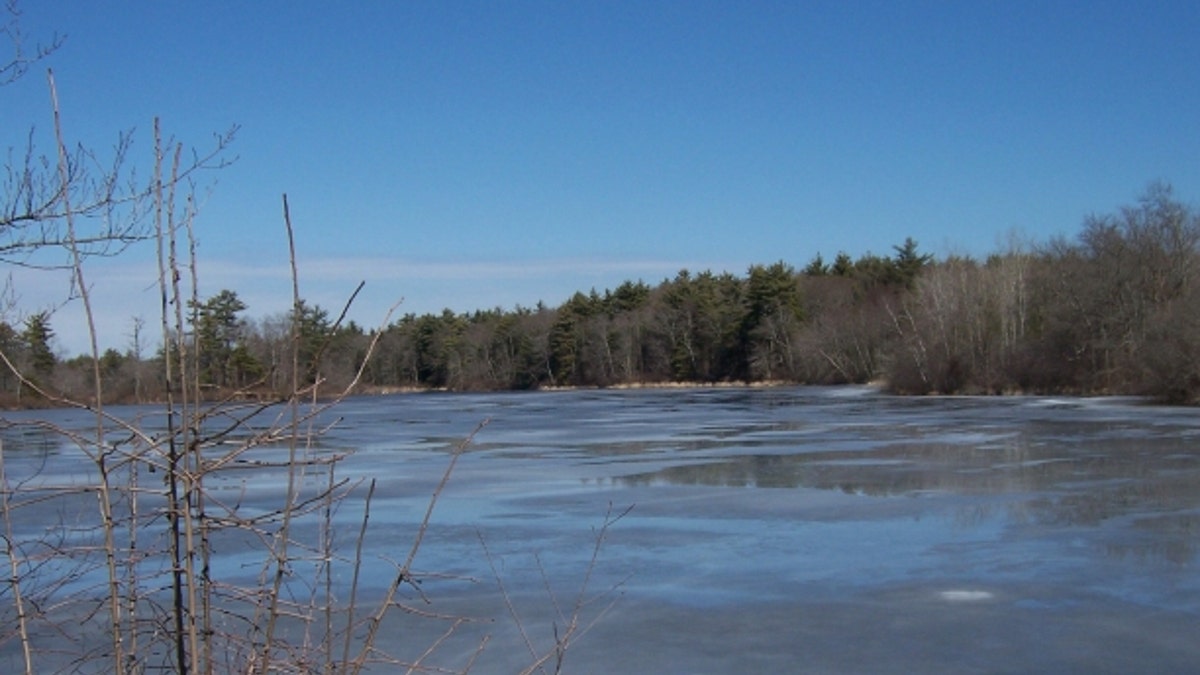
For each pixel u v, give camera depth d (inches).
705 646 402.0
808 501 748.6
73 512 567.2
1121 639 403.5
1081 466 919.0
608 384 4028.1
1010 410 1801.2
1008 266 2662.4
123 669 145.9
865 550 571.2
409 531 640.4
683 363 3895.2
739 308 3769.7
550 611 453.4
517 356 4232.3
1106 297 2267.5
